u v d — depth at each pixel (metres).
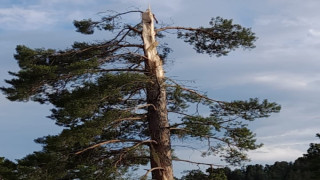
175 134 18.52
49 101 18.78
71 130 16.12
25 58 18.09
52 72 17.41
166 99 18.83
